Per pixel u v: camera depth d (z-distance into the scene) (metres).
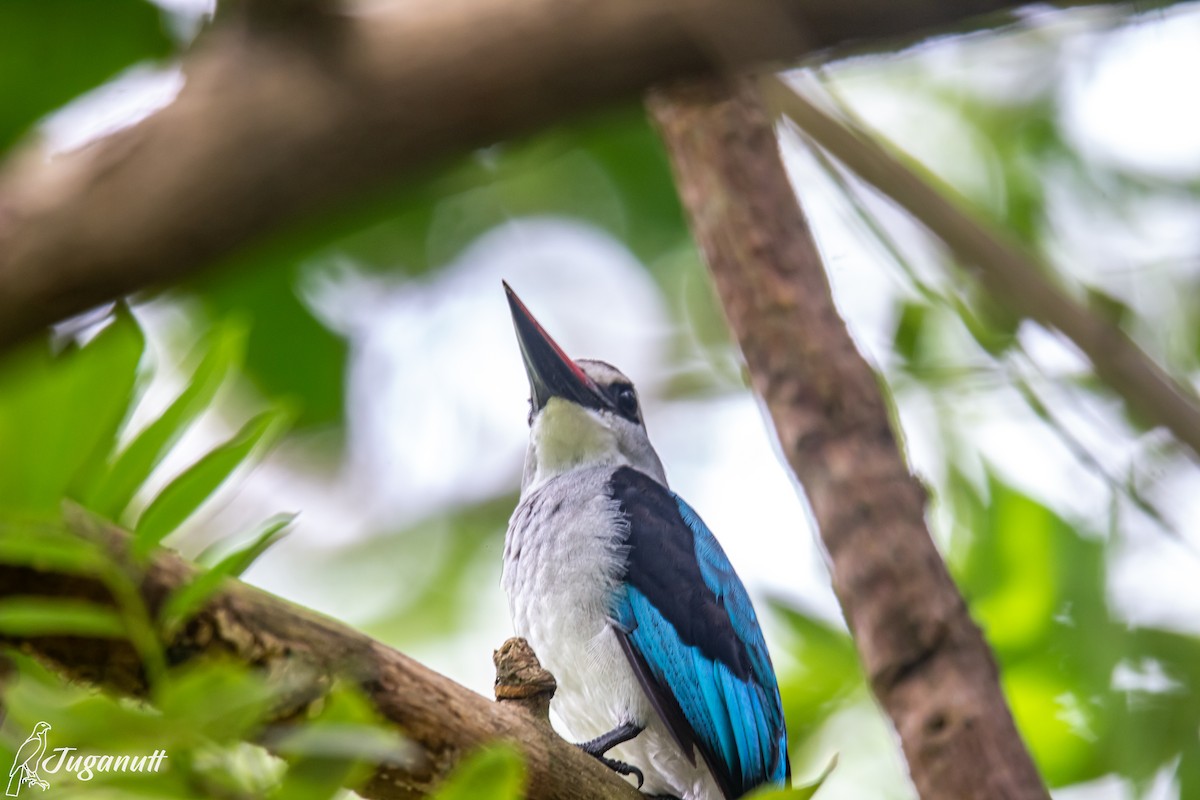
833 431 7.36
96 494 4.83
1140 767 10.65
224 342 4.96
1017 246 7.26
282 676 5.37
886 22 3.84
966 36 4.49
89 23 9.60
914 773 6.34
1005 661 11.05
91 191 3.27
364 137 3.53
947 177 15.16
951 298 9.14
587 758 6.87
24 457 4.66
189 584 4.82
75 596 4.94
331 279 14.35
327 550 15.84
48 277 3.22
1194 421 6.58
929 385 12.28
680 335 16.38
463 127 3.65
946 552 11.66
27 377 4.70
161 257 3.31
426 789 6.11
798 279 7.90
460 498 16.25
